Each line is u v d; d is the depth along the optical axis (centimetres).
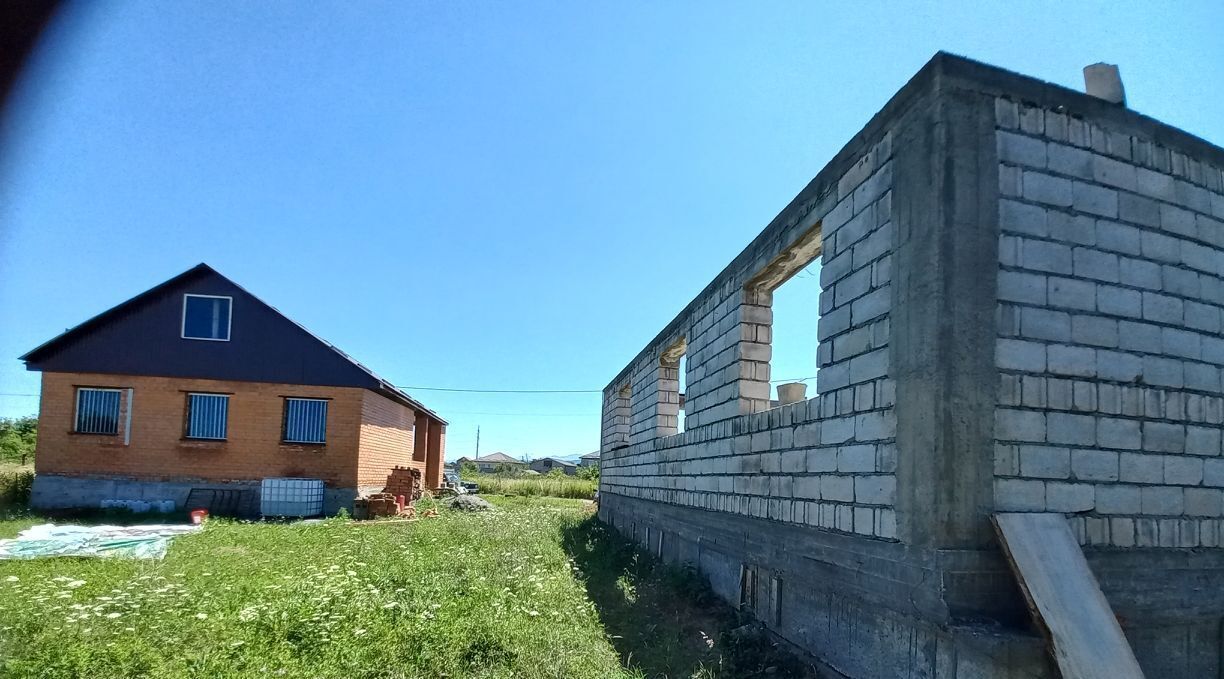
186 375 1575
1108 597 381
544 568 831
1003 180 387
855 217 462
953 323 363
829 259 498
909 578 369
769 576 566
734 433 670
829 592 462
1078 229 403
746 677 476
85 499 1512
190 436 1569
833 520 460
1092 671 310
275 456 1586
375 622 514
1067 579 339
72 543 972
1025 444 371
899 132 416
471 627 506
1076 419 386
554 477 5059
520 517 1549
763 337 676
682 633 589
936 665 350
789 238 567
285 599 575
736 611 628
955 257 368
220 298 1608
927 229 379
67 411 1534
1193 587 410
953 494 352
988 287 373
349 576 674
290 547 978
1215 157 463
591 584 792
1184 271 438
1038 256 389
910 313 387
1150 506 403
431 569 768
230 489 1550
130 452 1538
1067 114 411
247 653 445
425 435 2475
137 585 638
